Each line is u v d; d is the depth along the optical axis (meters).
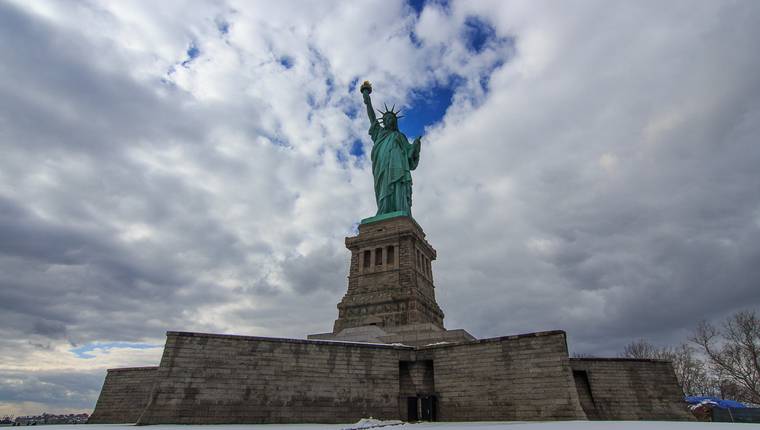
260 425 43.97
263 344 50.09
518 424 36.84
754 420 54.34
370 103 115.81
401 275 87.25
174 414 44.97
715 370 92.31
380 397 51.78
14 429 41.75
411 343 66.69
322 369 50.91
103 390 66.81
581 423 36.38
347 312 86.44
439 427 35.12
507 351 48.81
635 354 127.06
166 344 47.41
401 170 103.31
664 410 53.03
